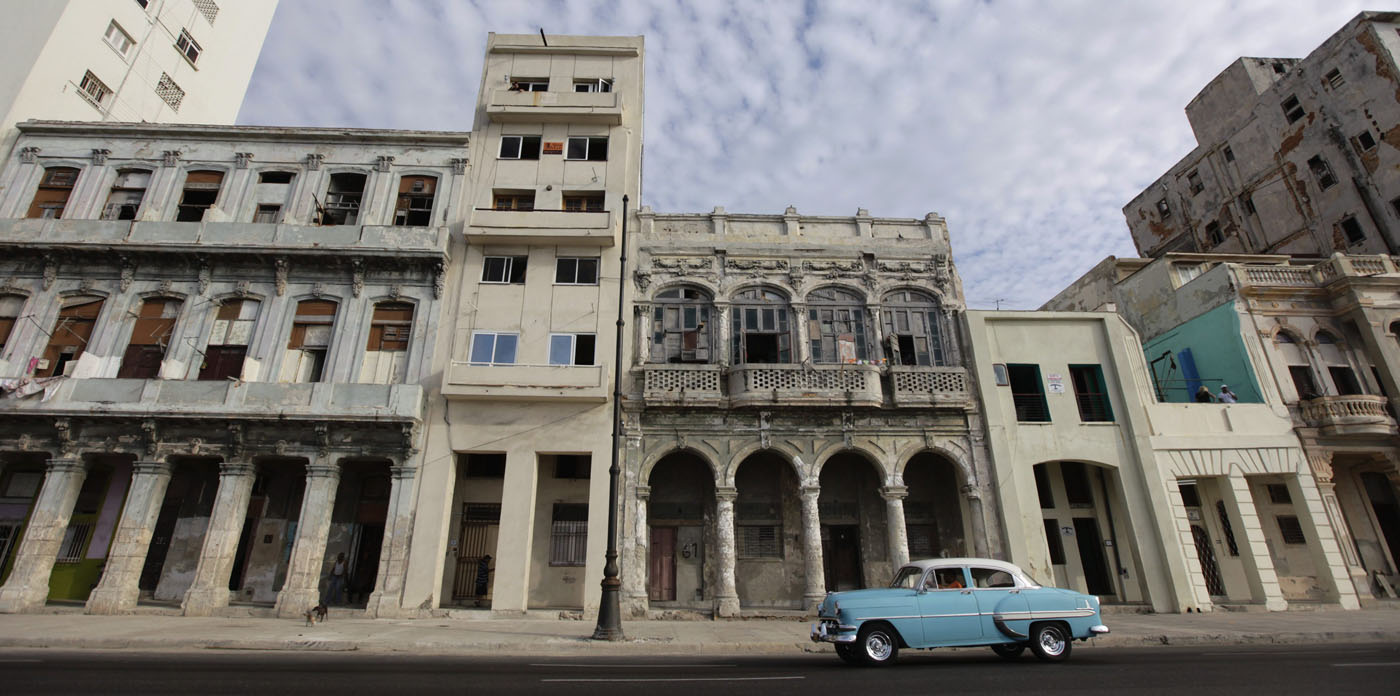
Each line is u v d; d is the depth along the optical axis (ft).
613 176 79.00
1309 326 75.51
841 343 73.10
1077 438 70.08
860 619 34.78
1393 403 70.49
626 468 66.64
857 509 72.49
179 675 28.35
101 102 85.51
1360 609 63.62
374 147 78.54
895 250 78.02
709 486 71.77
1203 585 64.85
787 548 70.28
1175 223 121.39
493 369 67.36
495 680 28.25
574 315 72.38
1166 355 83.10
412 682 27.37
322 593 66.90
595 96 80.89
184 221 73.61
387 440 64.75
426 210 76.59
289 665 32.58
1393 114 88.94
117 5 87.97
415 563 61.52
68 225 69.51
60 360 67.00
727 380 70.23
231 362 67.87
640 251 76.13
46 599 61.26
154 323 68.74
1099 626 36.70
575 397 66.85
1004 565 37.96
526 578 62.39
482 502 70.28
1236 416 71.31
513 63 84.69
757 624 57.26
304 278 71.05
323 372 67.56
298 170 76.54
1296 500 68.95
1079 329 75.20
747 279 75.56
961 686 27.27
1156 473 68.54
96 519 66.85
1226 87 112.88
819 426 69.10
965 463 68.85
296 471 70.64
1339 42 95.71
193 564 66.39
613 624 44.78
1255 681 28.22
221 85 104.99
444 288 72.18
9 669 29.22
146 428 62.13
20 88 76.02
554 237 73.67
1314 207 97.66
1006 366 73.26
